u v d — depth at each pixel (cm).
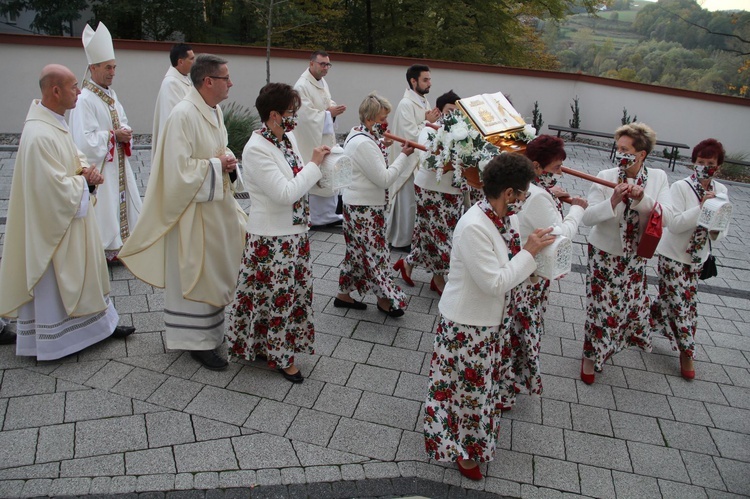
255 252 381
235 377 407
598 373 450
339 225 718
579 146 1329
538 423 387
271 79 1215
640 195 378
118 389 385
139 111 1137
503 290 292
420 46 1612
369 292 539
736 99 1266
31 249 380
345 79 1266
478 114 454
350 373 421
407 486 324
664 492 335
